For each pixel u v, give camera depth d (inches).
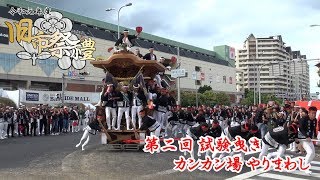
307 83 4505.4
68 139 859.4
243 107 1103.0
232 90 5108.3
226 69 5039.4
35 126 982.4
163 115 689.0
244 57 4562.0
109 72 611.2
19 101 1453.0
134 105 591.2
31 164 488.7
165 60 731.4
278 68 2239.2
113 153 571.2
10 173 423.5
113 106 595.5
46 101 1683.1
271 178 403.5
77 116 1177.4
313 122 441.4
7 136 922.7
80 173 422.3
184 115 789.9
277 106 657.0
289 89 4311.0
